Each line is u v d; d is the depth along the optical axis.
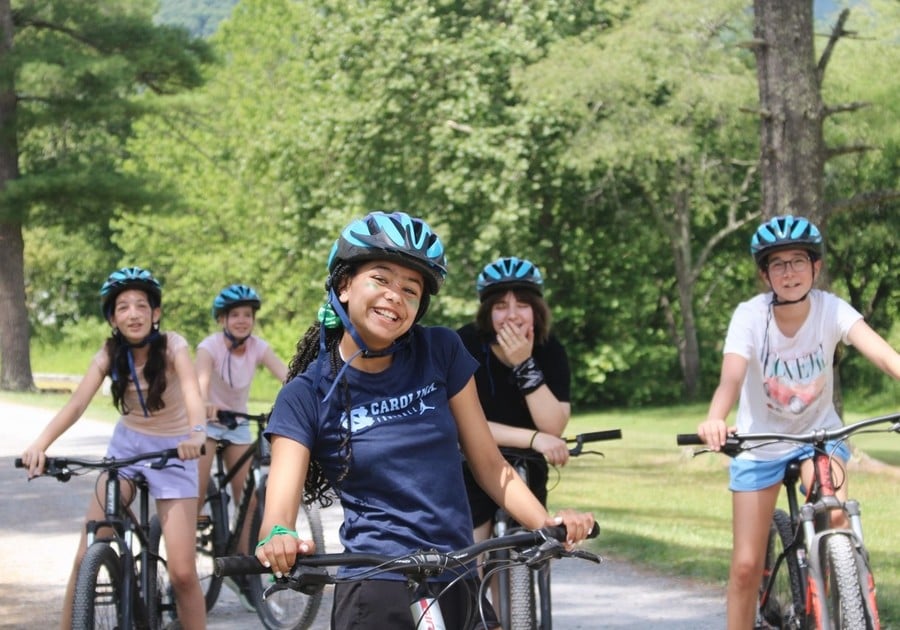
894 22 29.47
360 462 4.73
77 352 76.31
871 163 35.41
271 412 4.79
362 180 45.34
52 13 48.72
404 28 43.50
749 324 7.37
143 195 48.22
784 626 7.42
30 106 49.34
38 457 7.75
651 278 51.38
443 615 4.75
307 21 47.34
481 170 43.44
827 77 30.84
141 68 49.88
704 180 43.97
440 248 4.75
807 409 7.42
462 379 4.99
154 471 8.16
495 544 4.55
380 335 4.68
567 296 48.88
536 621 6.93
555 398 7.28
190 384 8.13
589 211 47.50
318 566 4.40
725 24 36.50
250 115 66.88
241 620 10.39
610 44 37.47
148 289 8.14
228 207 64.19
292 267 57.50
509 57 43.38
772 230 7.20
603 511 17.62
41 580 12.06
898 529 16.30
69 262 78.81
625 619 9.89
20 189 46.69
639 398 50.22
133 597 7.68
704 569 11.89
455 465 4.86
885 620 9.33
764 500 7.39
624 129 37.97
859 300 50.41
